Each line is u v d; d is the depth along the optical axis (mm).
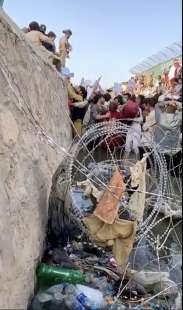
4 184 3309
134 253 4785
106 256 4980
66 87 11391
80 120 10898
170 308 3938
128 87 15000
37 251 4020
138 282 4352
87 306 3557
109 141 6719
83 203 5164
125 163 6355
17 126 4109
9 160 3568
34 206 4160
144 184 4852
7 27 4828
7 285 2816
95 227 4398
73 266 4398
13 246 3158
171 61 14500
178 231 4945
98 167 5125
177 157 6367
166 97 9148
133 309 3834
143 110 10242
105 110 10805
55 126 7863
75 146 5219
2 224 3014
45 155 5379
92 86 12953
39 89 6641
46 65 8102
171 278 4473
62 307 3434
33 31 9750
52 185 4809
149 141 6504
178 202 4969
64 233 4809
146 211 5281
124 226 4301
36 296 3523
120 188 4262
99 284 4121
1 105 3781
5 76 4113
